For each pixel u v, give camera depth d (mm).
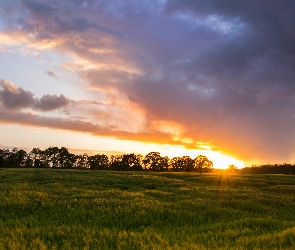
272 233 9250
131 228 9930
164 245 7738
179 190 22406
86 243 7820
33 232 8961
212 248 7609
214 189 23797
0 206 12945
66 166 151375
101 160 149625
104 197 16875
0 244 7602
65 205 13477
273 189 26891
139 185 28062
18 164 143750
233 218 11938
